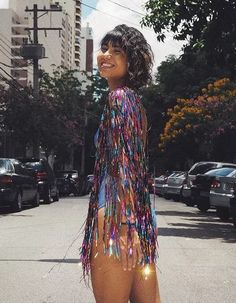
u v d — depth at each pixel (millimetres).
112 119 2779
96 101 51125
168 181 28562
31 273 8031
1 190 17141
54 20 53125
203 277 7934
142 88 3045
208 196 19312
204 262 9133
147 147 2943
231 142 33062
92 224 2869
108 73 2945
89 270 2914
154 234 2920
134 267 2775
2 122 33375
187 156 39094
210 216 18688
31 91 34094
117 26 2982
